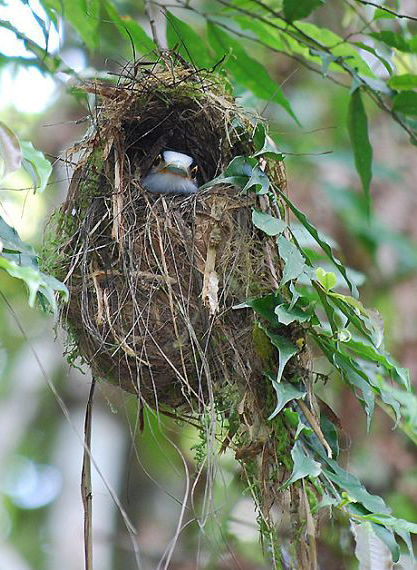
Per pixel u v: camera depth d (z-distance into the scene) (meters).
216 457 4.81
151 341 4.89
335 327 4.67
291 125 9.67
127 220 5.11
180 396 5.10
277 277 4.85
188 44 6.25
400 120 6.05
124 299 4.92
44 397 9.96
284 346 4.52
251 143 5.19
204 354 4.72
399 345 9.08
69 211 5.25
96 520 9.42
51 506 9.98
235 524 7.80
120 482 9.59
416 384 8.89
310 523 4.52
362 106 5.99
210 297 4.78
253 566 7.68
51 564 9.55
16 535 10.20
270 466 4.78
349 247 9.48
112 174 5.30
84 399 9.88
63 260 5.10
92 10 6.18
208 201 5.07
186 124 5.97
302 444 4.50
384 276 9.42
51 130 9.28
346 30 8.55
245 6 6.29
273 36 6.36
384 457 8.70
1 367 10.10
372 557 4.23
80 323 5.05
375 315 4.49
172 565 8.96
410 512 8.58
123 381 5.10
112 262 5.01
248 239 4.95
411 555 4.27
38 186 4.26
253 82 6.34
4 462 9.77
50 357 10.02
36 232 8.26
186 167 5.95
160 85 5.51
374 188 9.77
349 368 4.73
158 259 4.99
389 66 5.88
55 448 9.97
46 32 5.19
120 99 5.50
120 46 6.97
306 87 10.23
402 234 9.65
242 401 4.75
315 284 4.61
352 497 4.40
